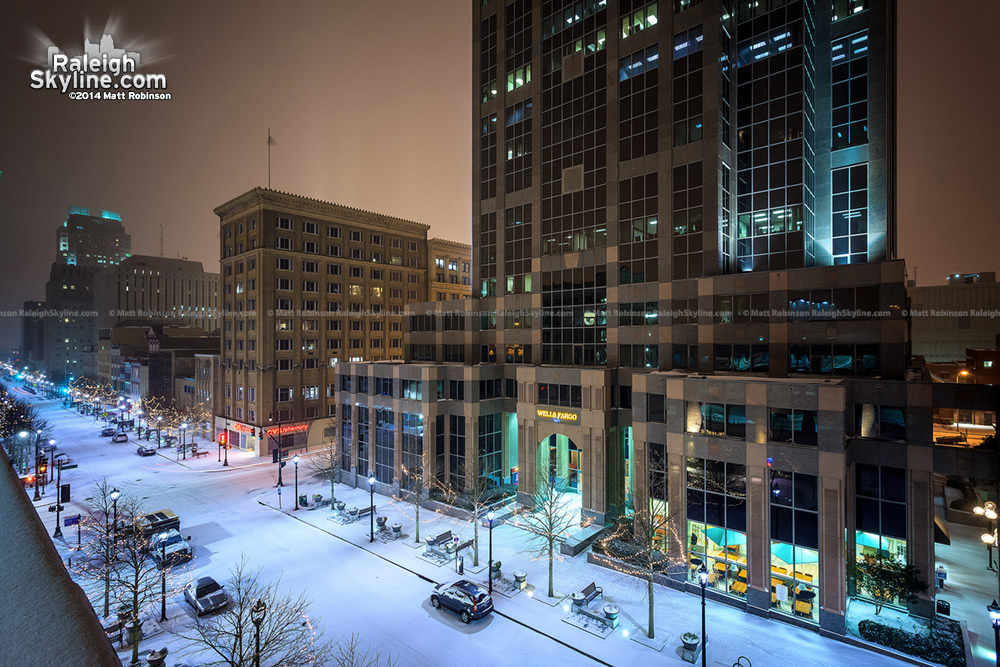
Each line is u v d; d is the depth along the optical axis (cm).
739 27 4684
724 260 4459
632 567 3759
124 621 2964
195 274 19988
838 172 4403
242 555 4025
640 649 2894
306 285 8031
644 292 4712
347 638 2984
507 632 3056
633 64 4897
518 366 5222
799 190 4291
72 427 9819
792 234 4328
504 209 5903
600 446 4538
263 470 6688
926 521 3212
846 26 4388
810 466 3077
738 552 3359
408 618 3194
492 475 5403
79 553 4128
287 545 4281
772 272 4003
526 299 5594
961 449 3139
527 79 5738
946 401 3191
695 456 3534
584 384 4653
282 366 7700
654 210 4719
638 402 3912
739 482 3347
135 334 13062
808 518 3088
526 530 4541
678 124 4584
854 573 3394
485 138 6166
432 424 5200
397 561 3975
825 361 3788
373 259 9106
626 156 4912
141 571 3681
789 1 4369
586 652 2870
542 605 3353
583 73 5272
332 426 8231
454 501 5034
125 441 8431
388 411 5603
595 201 5131
